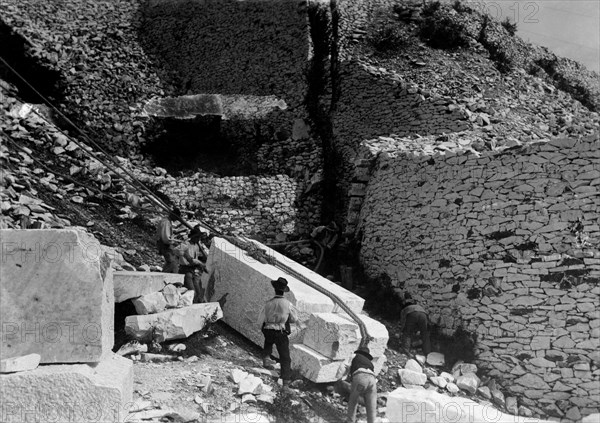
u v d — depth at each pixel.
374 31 23.48
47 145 17.78
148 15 27.50
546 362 11.38
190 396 8.61
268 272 11.25
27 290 7.57
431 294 13.39
